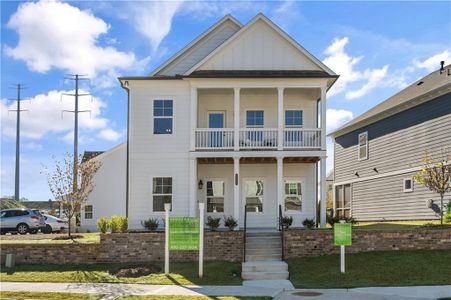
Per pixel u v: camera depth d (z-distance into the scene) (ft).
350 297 38.09
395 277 45.24
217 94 73.15
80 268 53.93
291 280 46.85
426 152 75.92
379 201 91.71
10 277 49.49
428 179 63.21
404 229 55.93
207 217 70.95
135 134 69.26
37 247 56.95
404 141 83.35
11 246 56.95
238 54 69.82
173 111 69.26
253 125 73.41
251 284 45.09
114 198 99.71
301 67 69.51
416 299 37.01
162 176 68.69
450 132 70.08
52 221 101.30
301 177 73.05
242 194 72.95
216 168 73.00
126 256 57.00
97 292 41.27
